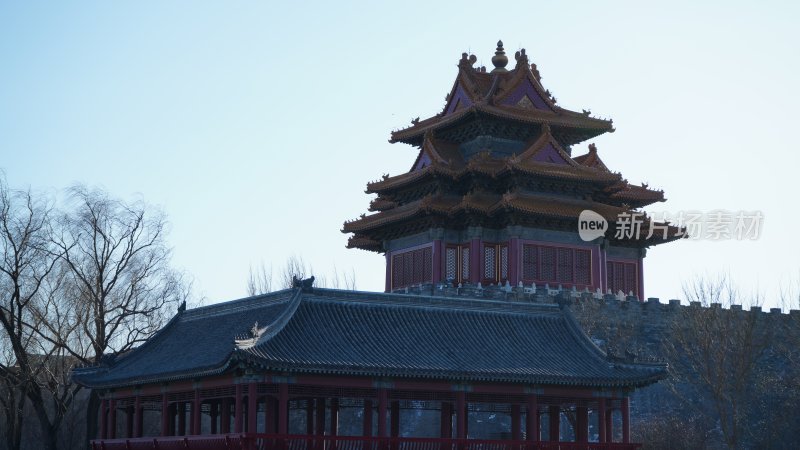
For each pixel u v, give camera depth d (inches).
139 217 4094.5
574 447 2930.6
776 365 4158.5
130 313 3956.7
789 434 3875.5
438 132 4820.4
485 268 4448.8
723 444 3880.4
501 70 4926.2
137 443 2987.2
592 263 4527.6
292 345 2669.8
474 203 4382.4
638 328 4131.4
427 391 2792.8
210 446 2674.7
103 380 3132.4
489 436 3767.2
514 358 2952.8
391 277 4788.4
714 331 3978.8
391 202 4958.2
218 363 2610.7
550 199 4522.6
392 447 2699.3
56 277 4028.1
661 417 3922.2
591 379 2952.8
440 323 3014.3
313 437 2605.8
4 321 3828.7
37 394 3922.2
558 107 4813.0
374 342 2807.6
